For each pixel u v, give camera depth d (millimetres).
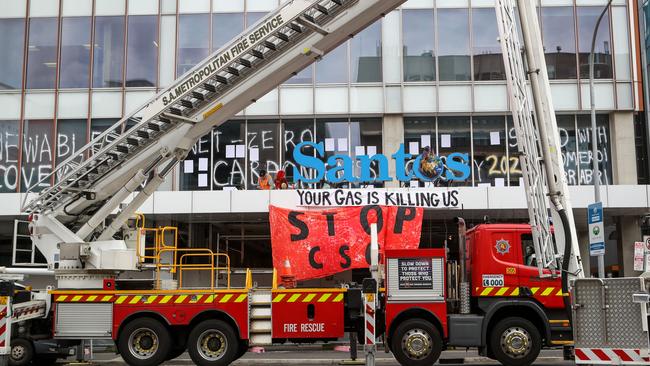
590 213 16953
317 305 13156
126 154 13797
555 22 25703
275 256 17797
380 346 16969
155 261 15500
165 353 13180
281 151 25672
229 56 12609
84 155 17594
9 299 12594
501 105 25328
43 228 14219
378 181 24609
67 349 14258
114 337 13297
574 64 25484
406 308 12922
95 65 26172
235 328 13250
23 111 25969
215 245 25734
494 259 13164
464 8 25938
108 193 14172
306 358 16797
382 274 13617
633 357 10547
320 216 17906
